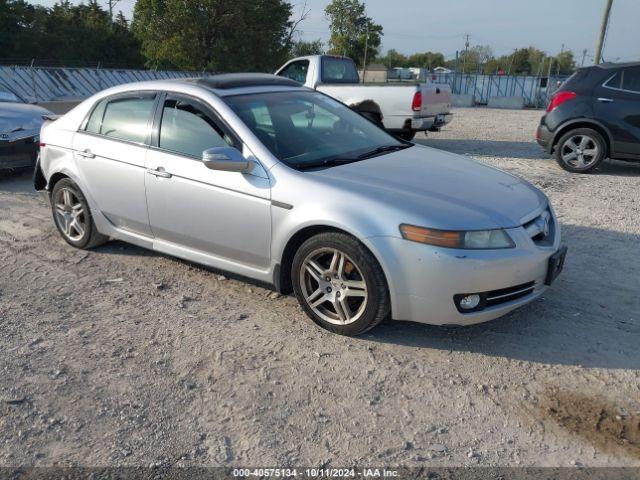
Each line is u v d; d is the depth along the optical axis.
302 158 4.17
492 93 35.38
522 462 2.78
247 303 4.40
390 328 4.02
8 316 4.18
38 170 5.69
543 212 3.98
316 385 3.37
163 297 4.50
